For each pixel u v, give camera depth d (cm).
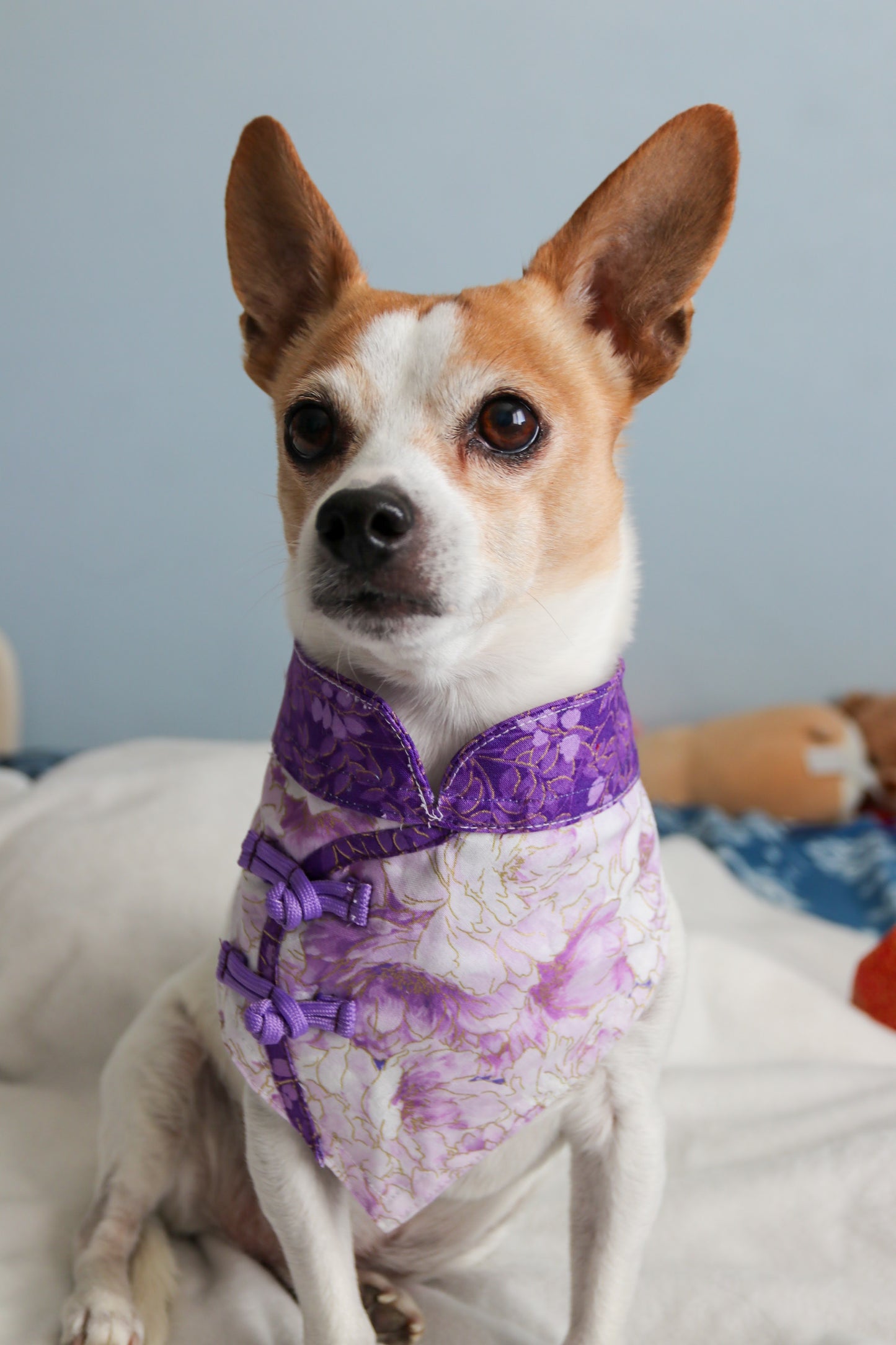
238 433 362
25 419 361
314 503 117
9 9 341
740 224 365
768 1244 139
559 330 122
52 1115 154
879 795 349
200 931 171
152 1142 135
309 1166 114
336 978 106
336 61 348
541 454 113
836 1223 141
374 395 114
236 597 369
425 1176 112
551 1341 122
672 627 384
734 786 344
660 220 123
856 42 354
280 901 105
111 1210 131
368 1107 108
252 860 110
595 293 128
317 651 115
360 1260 134
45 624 371
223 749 210
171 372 359
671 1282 128
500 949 103
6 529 366
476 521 108
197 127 349
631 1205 116
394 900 103
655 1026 115
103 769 203
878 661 388
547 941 104
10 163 349
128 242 353
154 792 190
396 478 105
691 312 123
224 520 365
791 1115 164
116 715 376
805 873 297
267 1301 126
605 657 117
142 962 168
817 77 356
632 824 110
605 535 117
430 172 354
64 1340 116
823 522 380
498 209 357
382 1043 106
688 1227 141
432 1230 128
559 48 351
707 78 355
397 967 104
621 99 354
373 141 352
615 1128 117
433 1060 107
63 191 350
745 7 351
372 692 105
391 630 106
